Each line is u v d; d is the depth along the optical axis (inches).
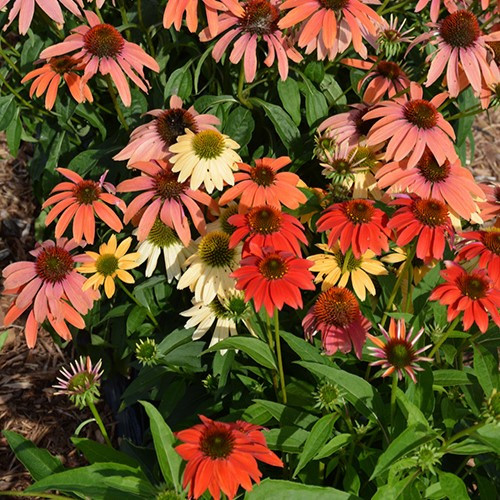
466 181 36.1
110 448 33.0
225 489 26.7
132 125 45.0
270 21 40.4
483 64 39.1
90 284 37.6
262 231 33.5
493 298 30.7
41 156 50.4
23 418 49.5
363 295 36.8
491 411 29.1
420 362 33.9
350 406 35.1
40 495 30.3
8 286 37.0
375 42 42.1
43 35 46.3
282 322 39.7
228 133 42.8
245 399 38.3
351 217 34.0
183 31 46.6
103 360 48.6
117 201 38.6
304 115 46.5
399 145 36.2
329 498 29.4
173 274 39.6
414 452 29.7
